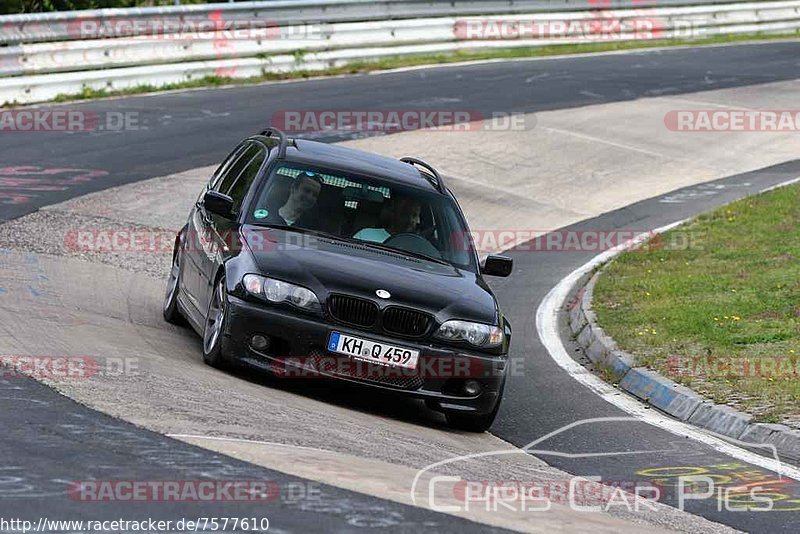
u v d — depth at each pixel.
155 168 60.78
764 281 47.59
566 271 53.75
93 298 36.81
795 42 130.12
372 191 32.41
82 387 24.06
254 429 22.88
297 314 27.80
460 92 89.44
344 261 29.22
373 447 23.75
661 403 33.94
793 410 31.14
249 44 89.94
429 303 28.41
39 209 50.34
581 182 70.44
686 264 52.09
